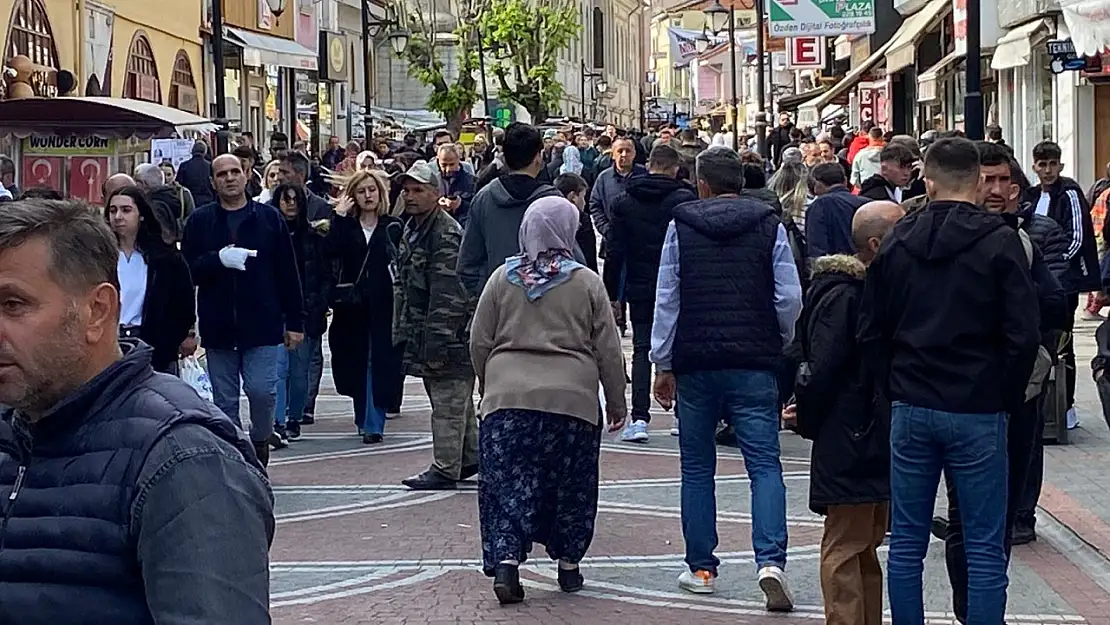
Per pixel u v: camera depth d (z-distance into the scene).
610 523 9.98
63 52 26.09
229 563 3.19
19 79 22.80
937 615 7.89
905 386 6.42
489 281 8.24
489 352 8.21
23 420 3.41
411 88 64.19
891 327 6.53
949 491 7.03
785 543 7.91
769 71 50.12
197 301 10.89
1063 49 20.58
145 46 31.42
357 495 10.92
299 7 44.78
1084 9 16.92
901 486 6.51
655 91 125.75
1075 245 11.60
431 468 11.12
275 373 11.01
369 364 12.95
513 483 7.98
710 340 7.84
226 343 10.84
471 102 51.69
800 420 6.95
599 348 8.12
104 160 17.66
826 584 7.06
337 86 52.94
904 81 40.00
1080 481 10.60
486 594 8.28
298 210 12.83
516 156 10.65
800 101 52.50
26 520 3.27
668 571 8.76
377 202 12.73
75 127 17.47
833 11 28.19
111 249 3.44
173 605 3.14
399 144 36.19
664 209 12.51
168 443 3.24
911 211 6.96
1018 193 7.77
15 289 3.31
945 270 6.35
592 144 39.97
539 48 53.53
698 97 70.38
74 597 3.22
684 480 8.20
